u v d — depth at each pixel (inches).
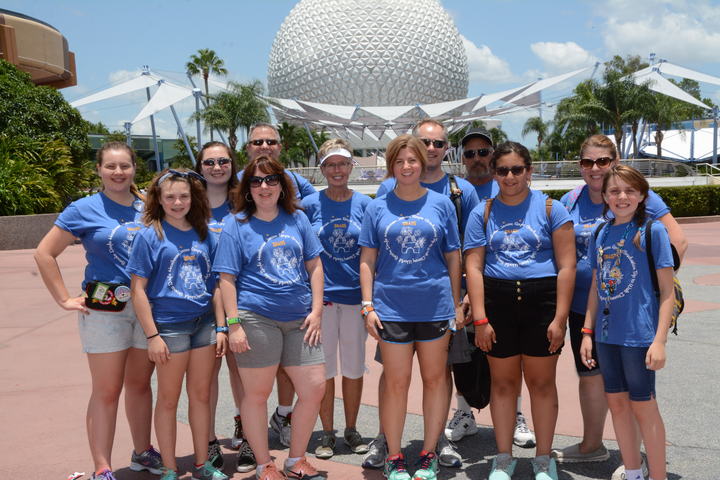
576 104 2000.5
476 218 168.1
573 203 185.2
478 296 164.6
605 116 1891.0
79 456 175.3
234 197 166.4
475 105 2148.1
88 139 1147.3
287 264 161.5
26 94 1050.7
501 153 162.6
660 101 2022.6
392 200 168.9
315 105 2017.7
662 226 146.8
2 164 838.5
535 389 163.2
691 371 240.5
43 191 841.5
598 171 175.0
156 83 1859.0
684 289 433.1
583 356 156.9
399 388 164.2
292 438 164.2
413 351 166.7
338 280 191.2
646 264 146.9
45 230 798.5
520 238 162.2
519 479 163.5
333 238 192.4
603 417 170.2
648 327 145.9
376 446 174.6
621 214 150.3
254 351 158.4
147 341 157.5
